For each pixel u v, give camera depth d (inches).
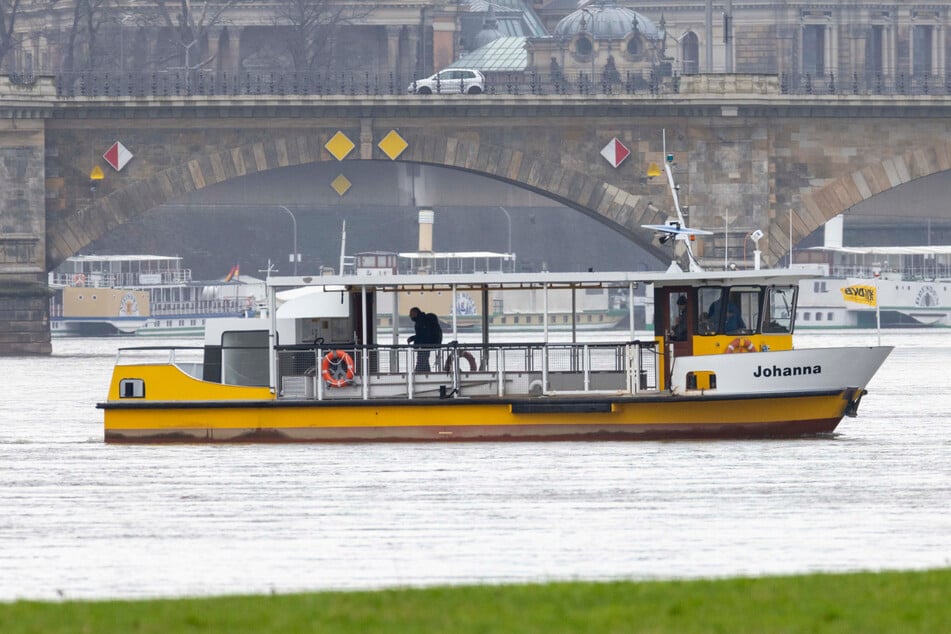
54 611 4143.7
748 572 5196.9
